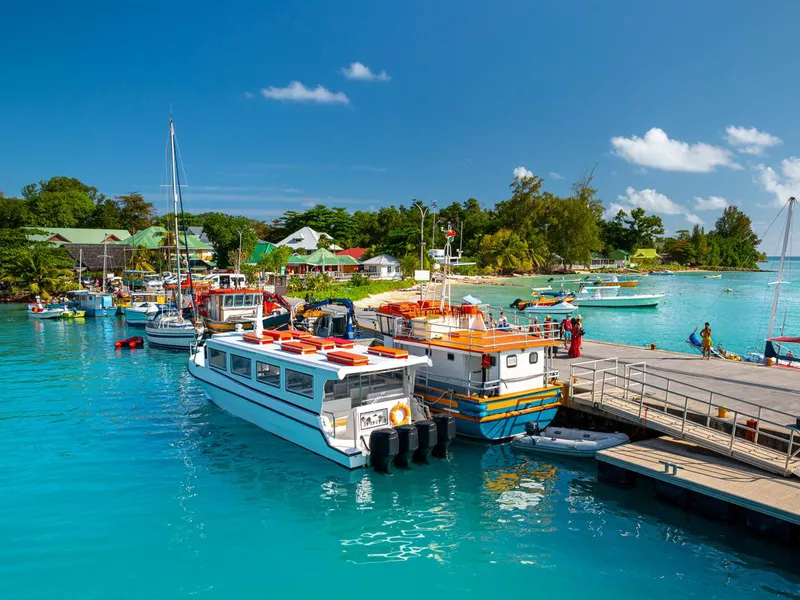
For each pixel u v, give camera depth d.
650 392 19.78
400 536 12.93
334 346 18.91
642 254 163.62
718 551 12.14
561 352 27.83
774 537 12.09
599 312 59.34
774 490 12.64
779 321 52.38
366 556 12.09
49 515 13.87
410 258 88.56
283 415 17.84
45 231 88.94
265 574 11.43
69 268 74.56
